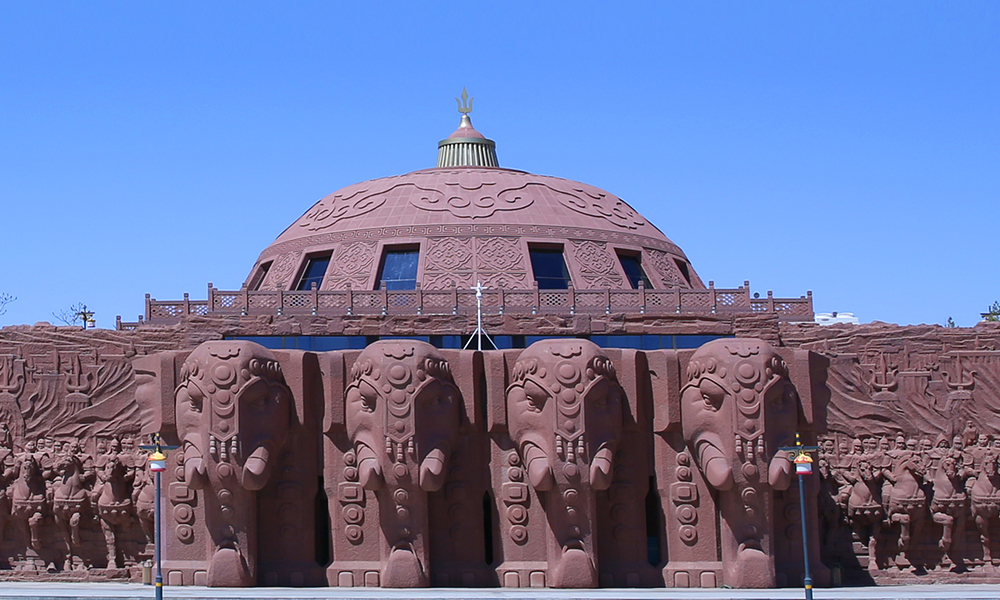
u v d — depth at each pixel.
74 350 49.16
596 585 44.56
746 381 44.56
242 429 44.38
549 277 54.31
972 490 48.69
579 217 56.69
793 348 48.97
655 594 42.22
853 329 49.97
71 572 47.78
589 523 44.69
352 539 45.53
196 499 45.88
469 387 45.72
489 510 46.25
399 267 54.16
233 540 44.75
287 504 45.75
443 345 49.44
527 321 49.31
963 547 49.06
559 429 44.38
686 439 46.06
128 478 48.00
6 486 48.25
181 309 50.97
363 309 49.47
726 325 49.94
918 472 48.62
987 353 49.94
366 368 44.81
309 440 46.22
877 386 49.56
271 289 55.47
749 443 44.31
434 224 54.66
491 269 53.19
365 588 44.75
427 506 45.19
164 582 45.59
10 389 48.75
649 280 55.97
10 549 48.53
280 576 45.38
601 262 54.78
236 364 44.50
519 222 55.12
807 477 46.22
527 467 45.03
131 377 49.03
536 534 45.56
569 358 44.75
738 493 44.72
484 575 45.34
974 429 49.38
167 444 46.31
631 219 59.16
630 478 46.12
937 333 50.06
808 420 46.16
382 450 44.28
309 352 46.34
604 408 45.12
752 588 44.38
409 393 44.34
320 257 56.75
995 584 47.88
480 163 64.06
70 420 48.72
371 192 58.41
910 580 48.34
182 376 45.53
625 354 46.25
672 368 46.34
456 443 45.84
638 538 45.88
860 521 48.84
